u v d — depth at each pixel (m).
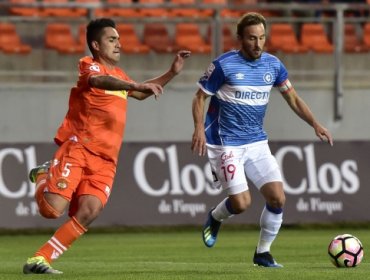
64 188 29.50
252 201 58.97
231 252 45.56
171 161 58.25
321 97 62.81
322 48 67.06
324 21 62.88
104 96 29.75
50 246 29.78
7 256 44.38
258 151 33.22
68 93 59.91
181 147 58.50
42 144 57.00
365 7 62.66
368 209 59.88
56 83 60.22
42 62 64.06
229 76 32.50
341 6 62.53
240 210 33.41
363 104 63.34
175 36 67.44
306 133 62.28
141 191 57.56
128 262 39.34
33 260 29.73
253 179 33.22
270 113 61.84
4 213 55.72
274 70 33.00
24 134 59.41
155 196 57.72
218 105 33.09
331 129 62.88
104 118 29.91
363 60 67.50
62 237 29.70
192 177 58.28
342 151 60.31
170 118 60.91
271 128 61.78
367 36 68.50
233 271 30.69
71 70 64.25
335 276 28.16
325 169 59.81
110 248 48.62
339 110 62.69
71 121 30.14
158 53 65.19
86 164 29.81
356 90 63.28
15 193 56.06
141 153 57.97
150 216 57.47
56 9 68.50
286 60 66.38
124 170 57.56
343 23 63.88
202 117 32.59
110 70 29.98
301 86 62.59
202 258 42.00
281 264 35.97
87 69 29.45
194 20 61.53
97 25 29.88
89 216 29.67
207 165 58.44
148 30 67.19
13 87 59.19
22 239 54.66
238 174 33.03
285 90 33.59
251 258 41.84
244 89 32.62
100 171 29.94
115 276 28.95
